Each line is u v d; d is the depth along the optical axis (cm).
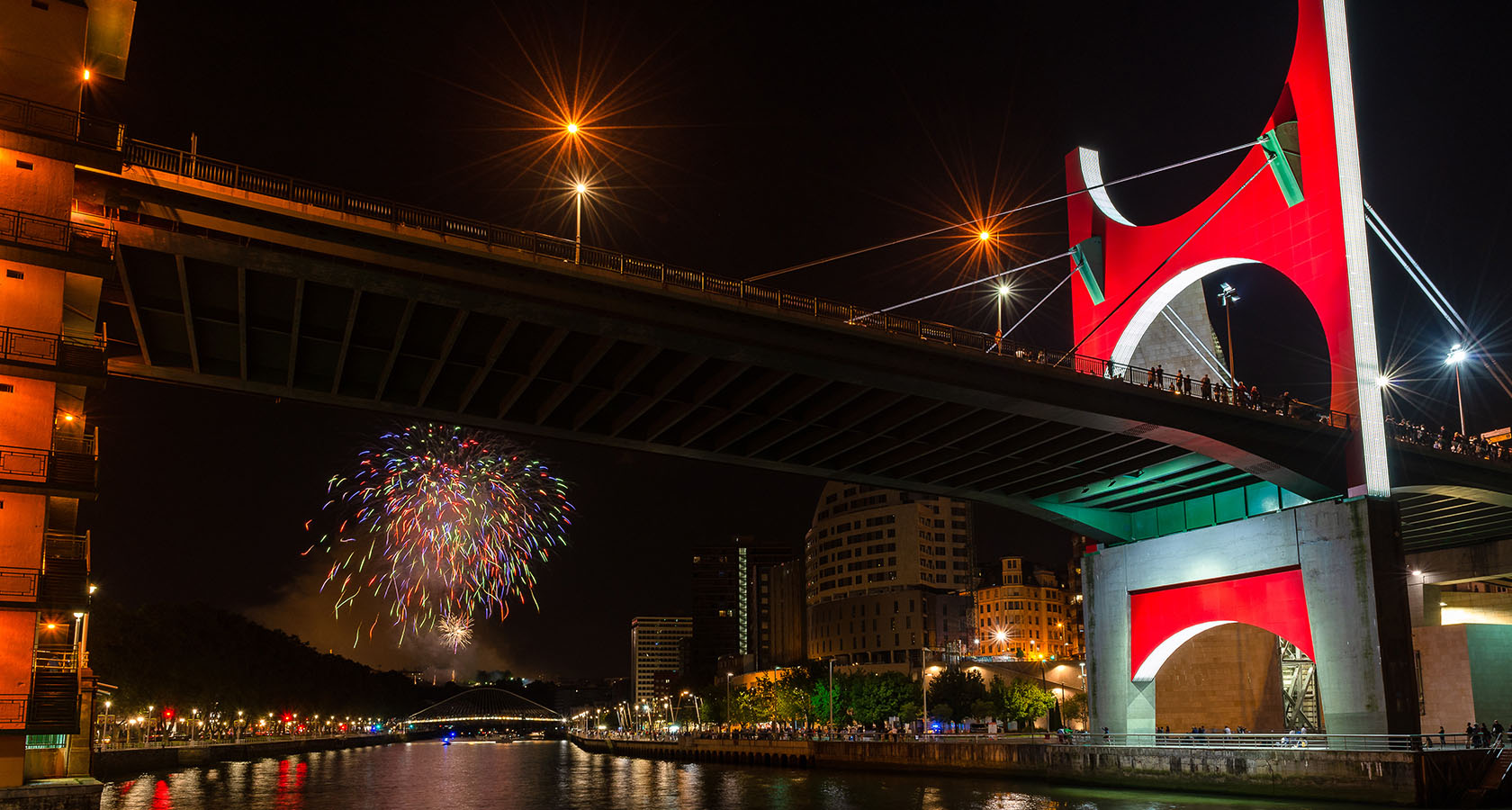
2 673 3884
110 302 5022
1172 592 8306
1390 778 5734
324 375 5903
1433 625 9406
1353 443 7219
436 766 15200
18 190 4150
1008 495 8544
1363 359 7288
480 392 6259
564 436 6712
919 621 18300
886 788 8250
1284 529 7469
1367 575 6894
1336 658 7000
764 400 6612
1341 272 7400
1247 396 7344
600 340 5575
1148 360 8919
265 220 4572
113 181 4334
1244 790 6456
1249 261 8000
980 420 6969
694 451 7075
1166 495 8512
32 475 3991
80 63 4419
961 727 13112
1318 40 7719
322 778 11944
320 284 5034
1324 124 7631
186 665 15462
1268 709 8975
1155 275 8694
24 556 3969
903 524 19750
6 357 3991
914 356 6197
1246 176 8162
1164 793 6950
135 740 14725
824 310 5934
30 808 3706
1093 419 6850
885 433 7019
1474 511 9212
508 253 5034
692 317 5538
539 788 10044
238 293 5009
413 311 5197
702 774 11594
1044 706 14100
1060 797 6988
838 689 14088
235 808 7756
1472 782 5791
